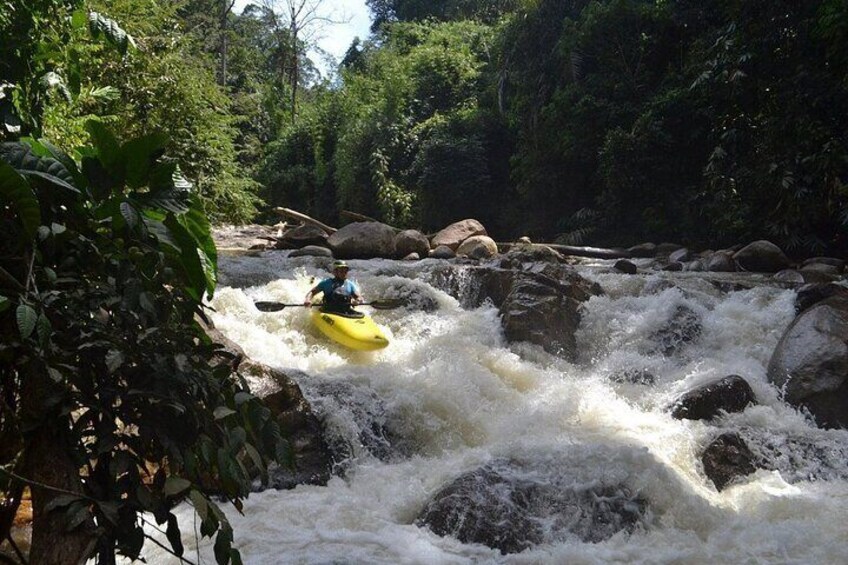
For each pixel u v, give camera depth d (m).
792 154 14.62
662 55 19.86
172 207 2.55
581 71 20.23
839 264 13.39
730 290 11.17
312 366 8.81
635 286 11.20
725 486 6.43
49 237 2.34
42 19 3.44
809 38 14.59
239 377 2.72
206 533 2.40
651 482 5.80
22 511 4.47
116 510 2.21
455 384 7.81
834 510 5.91
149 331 2.31
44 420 2.23
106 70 14.39
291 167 33.69
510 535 5.20
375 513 5.63
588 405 7.95
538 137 20.56
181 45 16.81
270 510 5.52
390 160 26.59
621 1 19.73
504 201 23.47
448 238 16.44
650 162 17.89
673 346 9.73
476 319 10.34
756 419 7.50
